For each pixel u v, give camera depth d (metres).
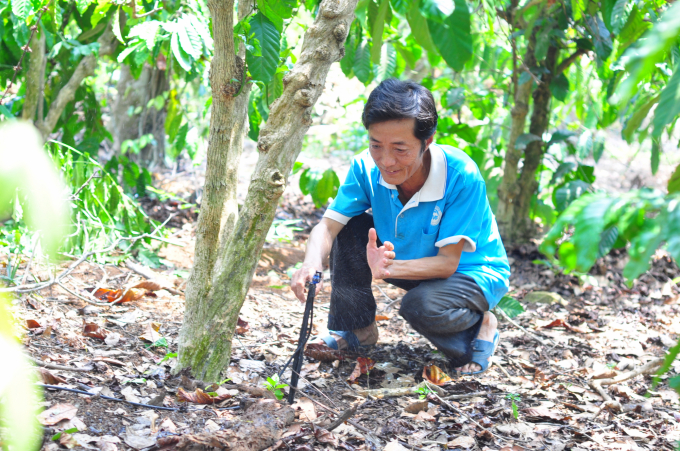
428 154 2.24
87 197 3.14
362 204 2.40
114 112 5.24
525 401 2.23
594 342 2.93
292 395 1.97
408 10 1.60
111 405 1.79
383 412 2.04
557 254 4.11
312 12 2.94
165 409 1.80
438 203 2.25
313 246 2.27
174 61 3.50
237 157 2.10
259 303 3.12
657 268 4.08
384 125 1.89
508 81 4.74
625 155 7.61
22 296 2.49
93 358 2.10
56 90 3.91
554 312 3.38
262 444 1.65
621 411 2.18
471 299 2.33
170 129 4.37
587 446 1.88
